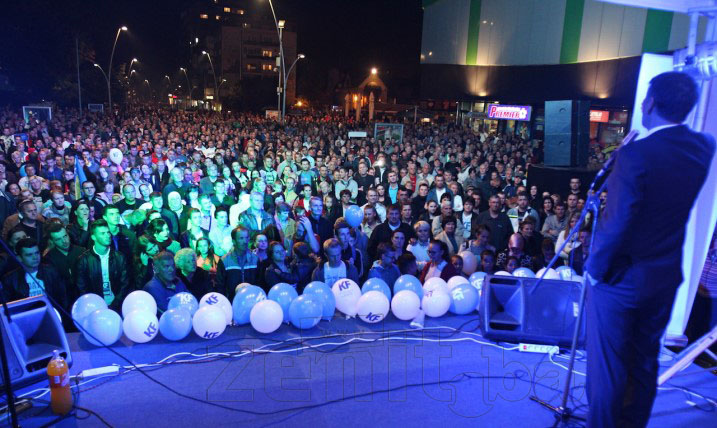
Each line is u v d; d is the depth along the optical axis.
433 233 6.93
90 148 14.27
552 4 24.58
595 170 9.62
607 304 2.08
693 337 4.15
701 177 1.94
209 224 6.52
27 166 9.46
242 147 18.97
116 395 2.95
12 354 2.96
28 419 2.73
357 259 5.64
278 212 6.45
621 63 20.97
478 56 28.91
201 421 2.71
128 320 3.52
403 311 3.99
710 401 2.98
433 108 43.03
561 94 24.45
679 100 1.88
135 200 7.40
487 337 3.56
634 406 2.18
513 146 18.58
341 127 29.47
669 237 1.96
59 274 4.37
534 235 6.10
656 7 3.20
